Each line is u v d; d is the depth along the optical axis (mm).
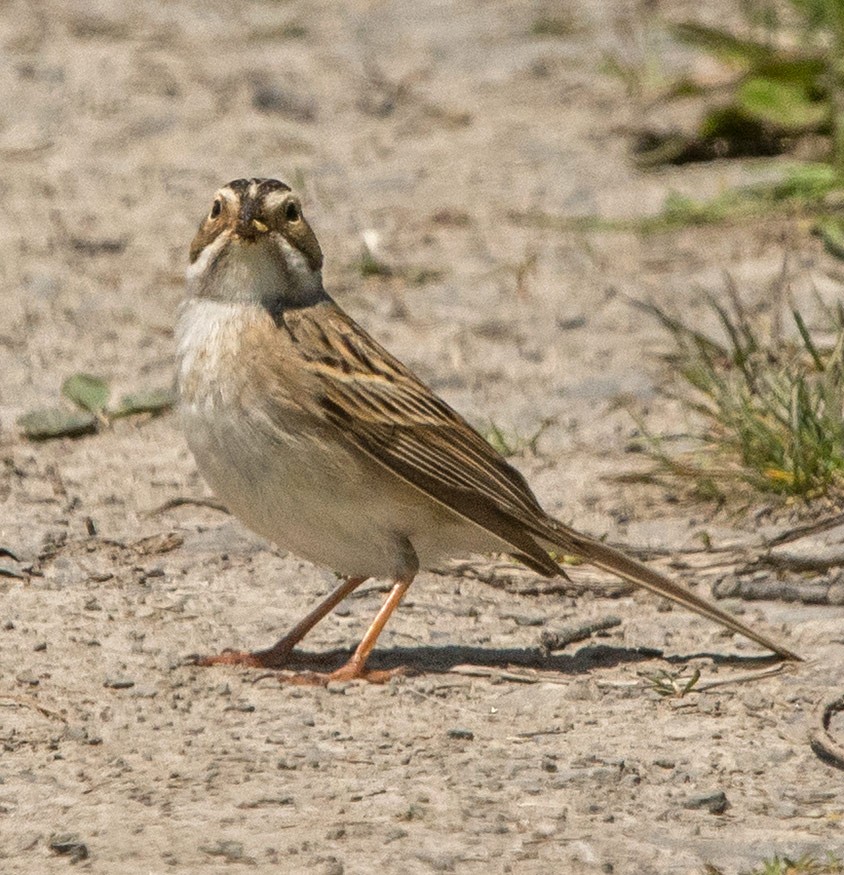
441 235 17578
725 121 19312
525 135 20297
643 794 8297
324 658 10023
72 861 7547
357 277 16547
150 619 10461
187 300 9656
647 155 19516
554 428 13586
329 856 7586
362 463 9500
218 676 9641
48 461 12938
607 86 21641
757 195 17984
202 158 19625
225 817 7965
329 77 22172
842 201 17781
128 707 9211
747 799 8281
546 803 8172
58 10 24766
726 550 11586
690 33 19828
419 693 9492
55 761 8570
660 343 15016
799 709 9328
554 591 11109
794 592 10891
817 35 19656
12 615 10422
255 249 9461
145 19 24516
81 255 16969
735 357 13414
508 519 9641
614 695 9523
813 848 7762
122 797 8172
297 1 25672
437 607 10781
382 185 18891
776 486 12141
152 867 7492
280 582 11109
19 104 21031
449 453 9727
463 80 22125
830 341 14398
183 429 9594
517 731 9031
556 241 17422
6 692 9336
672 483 12547
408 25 24391
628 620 10711
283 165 19438
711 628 10555
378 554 9695
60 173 19109
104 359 14828
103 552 11430
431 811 8039
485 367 14711
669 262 16844
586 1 25047
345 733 8945
